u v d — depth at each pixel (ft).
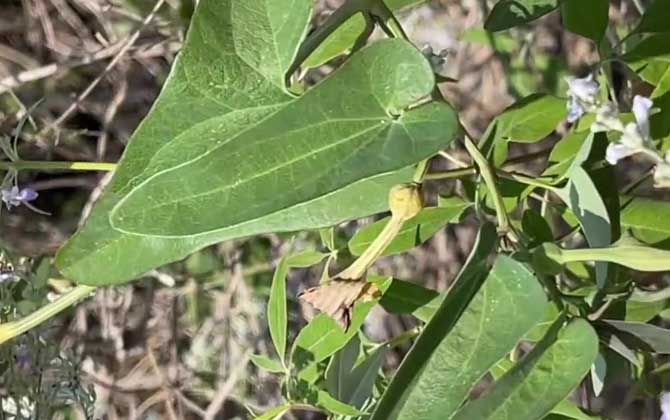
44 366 1.81
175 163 1.11
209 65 1.12
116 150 2.72
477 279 1.17
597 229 1.35
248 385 2.75
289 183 1.05
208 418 2.76
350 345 1.57
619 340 1.29
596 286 1.37
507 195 1.50
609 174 1.43
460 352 1.16
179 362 2.80
